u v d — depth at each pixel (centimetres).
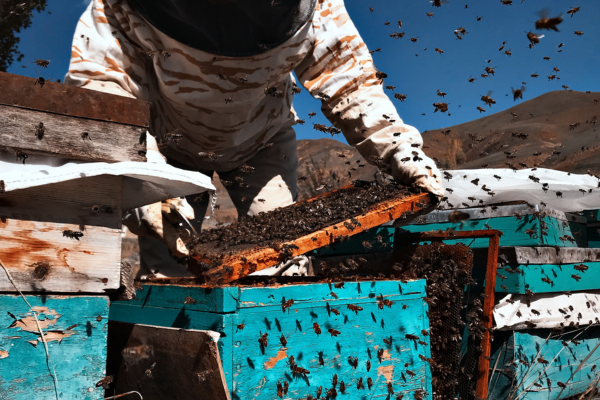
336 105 391
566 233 401
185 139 404
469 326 278
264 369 197
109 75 329
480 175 456
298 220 301
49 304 162
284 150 480
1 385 151
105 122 178
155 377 210
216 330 192
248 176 476
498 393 303
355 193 352
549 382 312
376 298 238
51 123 167
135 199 217
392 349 241
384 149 366
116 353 234
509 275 316
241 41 321
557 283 338
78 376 166
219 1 296
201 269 241
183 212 252
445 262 292
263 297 200
